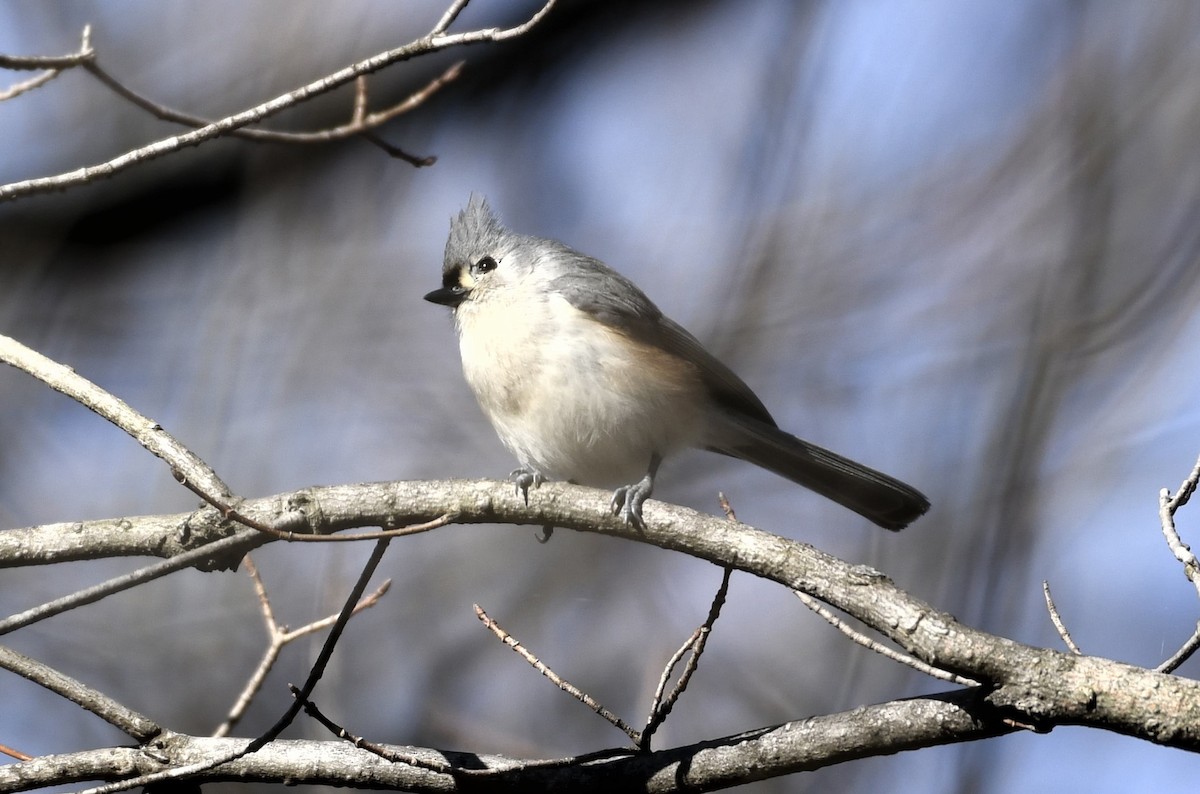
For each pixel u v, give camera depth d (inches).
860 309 555.8
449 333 547.5
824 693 451.2
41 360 247.1
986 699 203.3
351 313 538.6
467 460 529.3
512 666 480.7
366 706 461.1
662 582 494.3
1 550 247.6
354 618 486.0
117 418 243.4
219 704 443.2
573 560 506.6
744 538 223.1
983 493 494.6
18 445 501.7
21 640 453.7
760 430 347.3
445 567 511.8
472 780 232.7
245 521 214.2
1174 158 517.3
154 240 534.3
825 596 213.2
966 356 535.5
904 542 498.6
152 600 463.2
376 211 545.6
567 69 537.0
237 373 512.4
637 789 225.5
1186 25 530.3
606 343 325.7
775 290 560.4
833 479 354.0
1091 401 502.0
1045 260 541.6
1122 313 504.7
